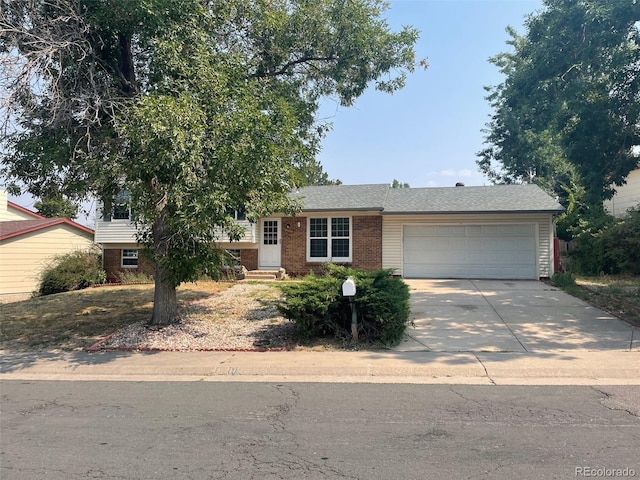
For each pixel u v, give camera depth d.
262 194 9.34
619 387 6.38
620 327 9.90
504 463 4.03
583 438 4.57
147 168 8.15
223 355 8.45
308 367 7.56
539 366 7.30
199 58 8.80
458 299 13.52
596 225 20.67
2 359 8.66
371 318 8.98
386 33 12.18
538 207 18.03
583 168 13.59
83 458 4.31
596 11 11.48
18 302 15.12
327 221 20.14
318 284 9.45
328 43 12.16
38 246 21.30
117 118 8.38
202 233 8.80
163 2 8.84
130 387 6.88
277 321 10.88
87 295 15.39
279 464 4.11
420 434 4.76
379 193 21.20
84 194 9.48
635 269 18.84
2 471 4.05
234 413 5.57
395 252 19.48
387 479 3.77
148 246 10.42
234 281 18.48
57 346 9.52
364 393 6.32
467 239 18.97
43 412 5.74
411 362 7.71
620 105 12.38
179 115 7.71
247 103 9.02
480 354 8.11
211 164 8.22
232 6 10.36
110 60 10.19
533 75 13.55
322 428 4.99
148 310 12.60
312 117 12.88
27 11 8.68
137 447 4.56
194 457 4.30
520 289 15.37
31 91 8.35
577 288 15.24
